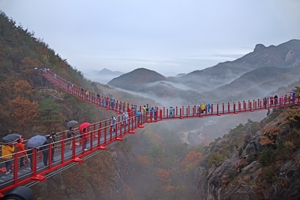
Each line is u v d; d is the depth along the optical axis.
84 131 25.41
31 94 50.62
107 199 48.03
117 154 63.31
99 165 51.34
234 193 32.38
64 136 25.67
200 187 58.09
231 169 38.47
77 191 41.66
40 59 68.50
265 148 34.25
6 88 47.38
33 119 43.84
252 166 34.31
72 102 56.31
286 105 44.19
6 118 42.09
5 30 70.44
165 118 40.03
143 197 66.69
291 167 28.42
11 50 61.62
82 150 21.94
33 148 17.08
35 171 17.14
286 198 27.75
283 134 33.66
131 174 67.94
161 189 69.25
